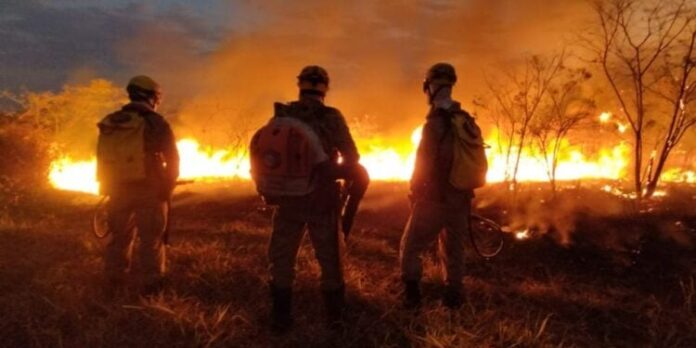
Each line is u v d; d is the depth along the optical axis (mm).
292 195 4281
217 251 6402
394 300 5117
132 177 4910
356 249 6781
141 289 5051
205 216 8844
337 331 4438
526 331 4359
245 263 6035
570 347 4277
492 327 4543
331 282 4500
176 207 9367
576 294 5461
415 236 4859
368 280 5664
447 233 4910
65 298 4852
